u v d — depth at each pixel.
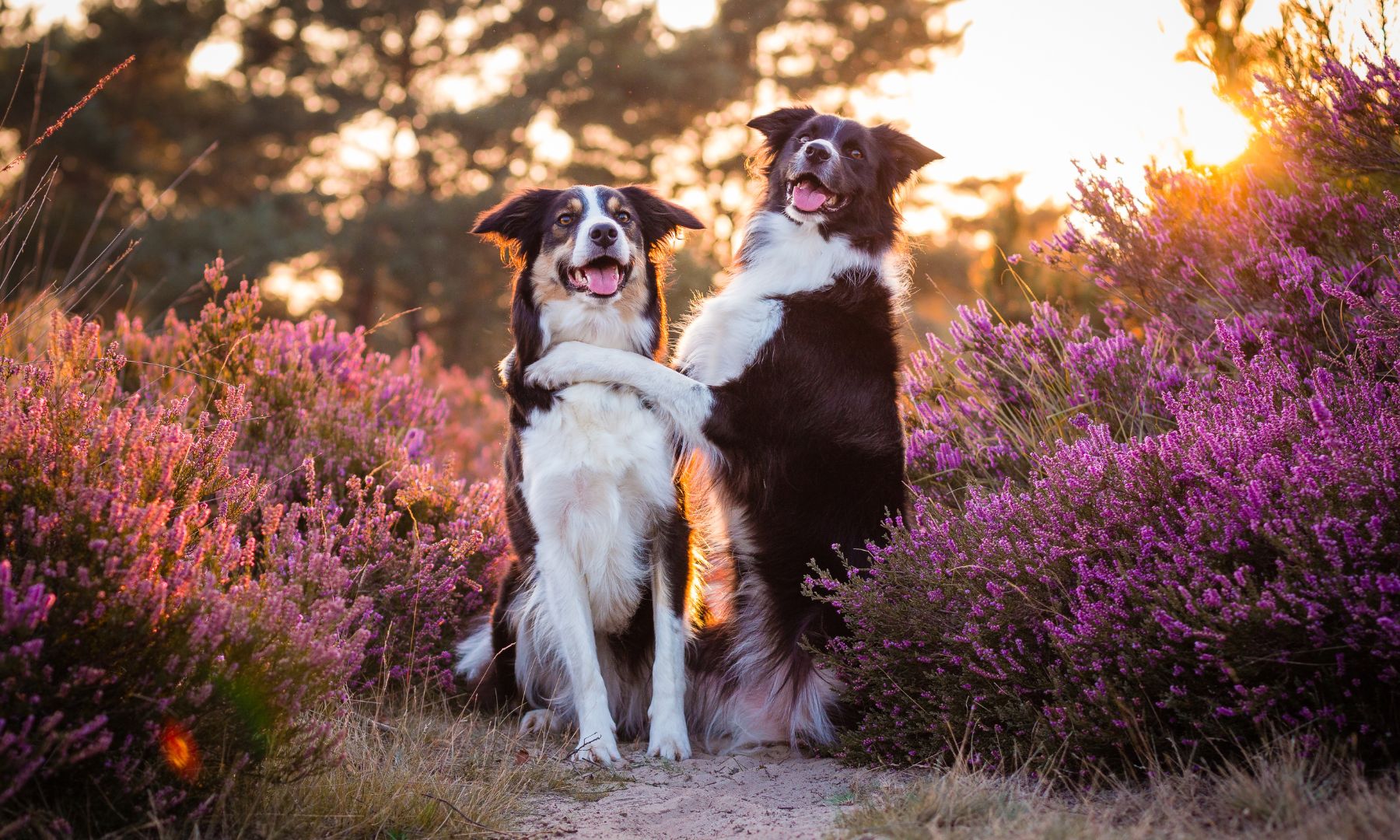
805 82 22.47
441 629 4.34
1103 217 4.85
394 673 3.93
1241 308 4.46
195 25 22.50
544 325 4.12
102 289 15.77
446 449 7.35
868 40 22.41
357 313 22.00
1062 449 3.58
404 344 21.58
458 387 9.78
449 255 20.83
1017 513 3.34
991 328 5.12
